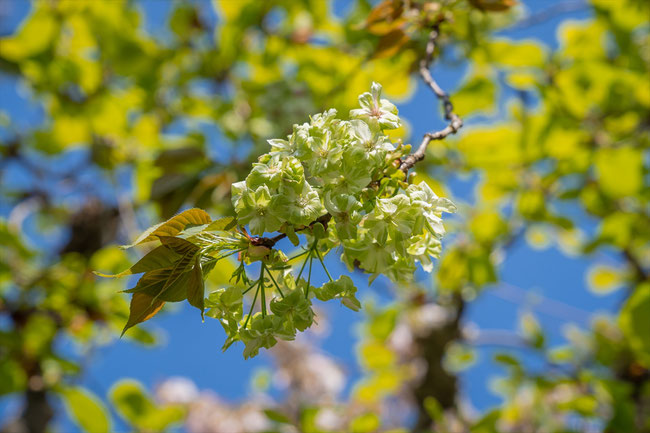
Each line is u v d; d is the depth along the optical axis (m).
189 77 2.49
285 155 1.03
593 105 2.19
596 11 2.23
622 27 2.22
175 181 1.94
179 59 2.51
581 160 2.20
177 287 1.00
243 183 1.01
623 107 2.10
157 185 1.93
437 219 1.04
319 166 1.02
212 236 1.01
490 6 1.37
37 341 2.03
